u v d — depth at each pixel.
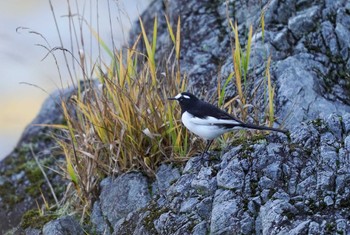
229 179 10.62
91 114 12.61
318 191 10.08
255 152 10.79
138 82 12.52
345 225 9.44
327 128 10.99
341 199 9.88
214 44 15.56
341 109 13.39
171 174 12.08
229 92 13.83
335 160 10.40
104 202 12.43
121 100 12.39
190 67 15.27
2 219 14.61
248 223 10.11
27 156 16.20
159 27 16.91
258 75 13.91
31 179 15.32
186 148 12.21
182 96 11.34
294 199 10.08
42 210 13.16
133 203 12.09
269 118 12.33
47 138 16.42
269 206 10.03
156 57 16.16
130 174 12.37
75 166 12.87
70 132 12.84
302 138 10.92
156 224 10.91
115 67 12.94
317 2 15.23
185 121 11.30
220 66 14.50
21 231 13.05
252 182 10.55
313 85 13.56
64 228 12.14
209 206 10.64
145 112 12.36
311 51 14.52
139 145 12.31
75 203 12.89
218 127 11.10
